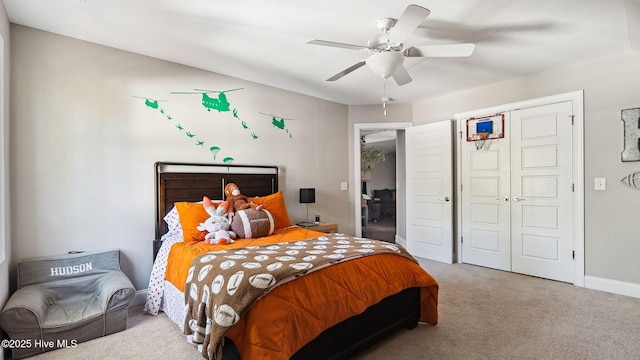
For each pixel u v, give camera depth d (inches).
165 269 107.7
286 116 168.6
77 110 110.1
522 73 143.3
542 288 130.6
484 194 163.3
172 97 130.9
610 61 124.3
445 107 178.5
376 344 87.7
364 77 147.2
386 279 86.6
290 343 64.2
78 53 110.3
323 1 84.6
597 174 128.5
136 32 105.1
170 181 128.8
